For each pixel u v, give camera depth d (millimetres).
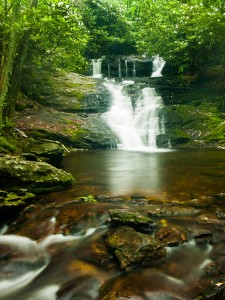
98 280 3389
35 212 5137
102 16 25531
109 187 6410
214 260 3656
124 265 3516
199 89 18125
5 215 5039
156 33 17953
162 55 18641
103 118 15148
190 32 17078
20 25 7836
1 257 4043
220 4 14711
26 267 3863
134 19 26297
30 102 14453
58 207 5227
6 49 8359
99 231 4348
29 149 8438
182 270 3484
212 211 4852
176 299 3051
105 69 22875
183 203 5223
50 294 3316
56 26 9070
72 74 17594
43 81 15758
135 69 22875
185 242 3998
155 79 19297
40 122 13156
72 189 6289
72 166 9016
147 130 14906
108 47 25906
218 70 17938
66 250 4055
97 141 13234
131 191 6051
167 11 17656
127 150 12758
